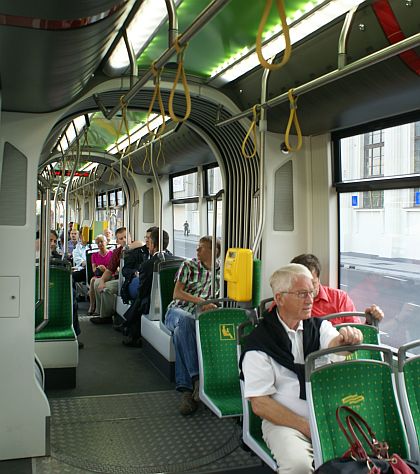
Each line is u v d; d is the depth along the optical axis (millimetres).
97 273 9148
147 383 5336
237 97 4871
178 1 3160
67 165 10852
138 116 6434
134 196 10336
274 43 3828
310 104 4148
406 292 4070
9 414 3590
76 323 6336
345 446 2400
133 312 6766
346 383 2473
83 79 3127
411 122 3930
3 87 2914
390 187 4156
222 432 4082
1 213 3625
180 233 9586
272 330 2938
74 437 3963
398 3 2916
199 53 4117
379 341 3354
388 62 3230
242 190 5516
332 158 4867
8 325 3615
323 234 4945
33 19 1821
